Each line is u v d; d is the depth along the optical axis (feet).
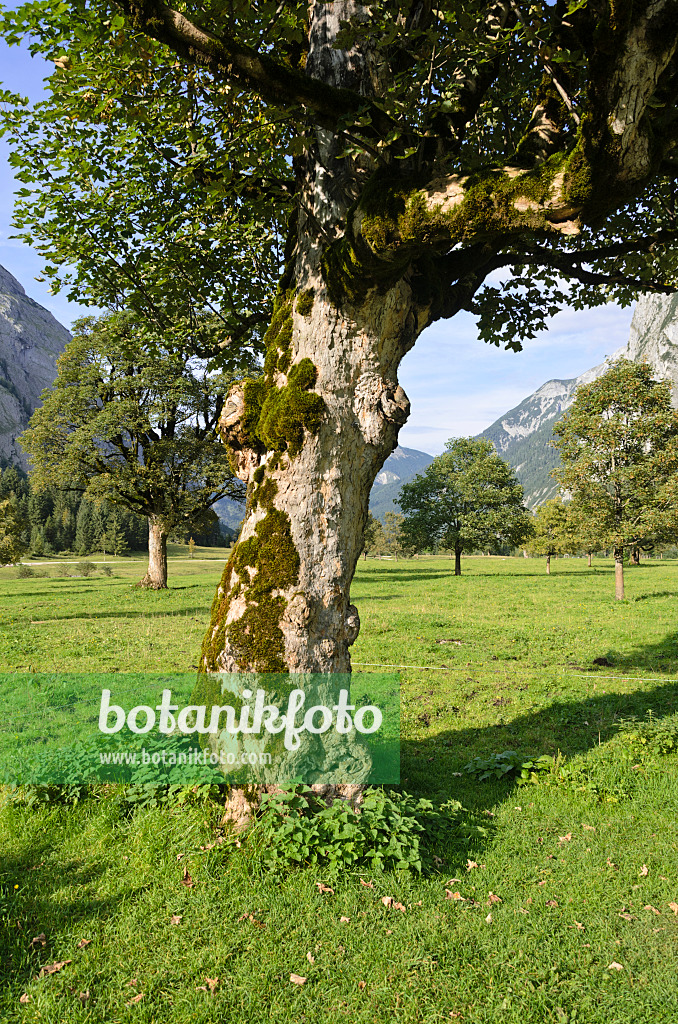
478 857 16.83
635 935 13.67
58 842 17.08
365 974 12.08
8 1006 11.14
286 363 17.58
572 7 11.39
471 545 162.81
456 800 20.03
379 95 14.40
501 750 25.90
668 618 64.03
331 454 17.08
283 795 15.79
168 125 19.49
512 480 162.09
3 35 15.25
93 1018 10.85
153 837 16.53
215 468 109.81
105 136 20.85
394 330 16.94
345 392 17.08
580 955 12.98
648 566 213.66
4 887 14.73
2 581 171.94
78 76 16.89
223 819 16.97
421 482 163.84
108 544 381.60
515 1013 11.22
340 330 16.81
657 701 32.45
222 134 19.43
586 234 26.00
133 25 12.57
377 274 15.20
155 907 13.89
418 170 13.97
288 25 13.94
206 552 387.14
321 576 16.98
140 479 108.88
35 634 55.67
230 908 13.84
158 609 79.00
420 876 15.29
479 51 13.98
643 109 10.82
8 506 164.66
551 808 20.18
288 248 18.88
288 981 11.86
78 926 13.26
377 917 13.73
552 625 60.59
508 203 12.44
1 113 18.92
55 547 404.16
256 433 17.98
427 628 59.06
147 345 27.61
